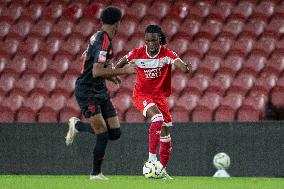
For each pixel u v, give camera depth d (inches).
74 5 1910.7
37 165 1413.6
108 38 984.3
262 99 1545.3
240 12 1811.0
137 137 1376.7
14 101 1647.4
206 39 1743.4
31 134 1414.9
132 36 1785.2
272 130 1333.7
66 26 1854.1
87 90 1002.7
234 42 1724.9
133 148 1378.0
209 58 1681.8
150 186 901.2
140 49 1111.0
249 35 1743.4
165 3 1876.2
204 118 1523.1
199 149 1357.0
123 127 1381.6
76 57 1761.8
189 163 1359.5
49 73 1715.1
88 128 1113.4
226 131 1348.4
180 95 1593.3
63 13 1894.7
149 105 1091.3
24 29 1862.7
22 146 1418.6
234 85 1599.4
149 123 1373.0
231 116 1514.5
